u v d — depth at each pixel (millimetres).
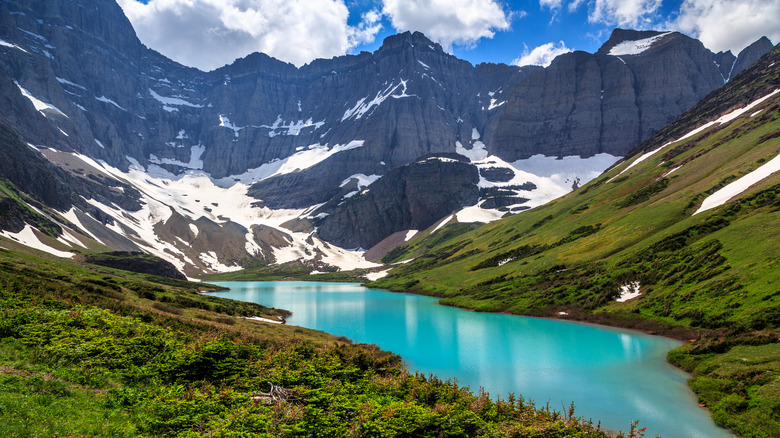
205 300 93375
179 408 19250
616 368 51969
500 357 59688
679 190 132375
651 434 32281
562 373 50625
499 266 157375
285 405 19859
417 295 167500
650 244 100312
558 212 194750
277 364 27984
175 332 36812
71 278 69500
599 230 138625
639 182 169625
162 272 199000
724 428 33188
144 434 16969
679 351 54156
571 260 123188
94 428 16062
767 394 34594
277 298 159250
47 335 27844
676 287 77188
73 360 24703
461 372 51719
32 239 168125
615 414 36562
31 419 15531
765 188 94062
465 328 85625
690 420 35000
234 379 24641
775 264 62312
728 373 41750
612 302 88125
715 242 81750
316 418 18891
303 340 52500
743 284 63250
